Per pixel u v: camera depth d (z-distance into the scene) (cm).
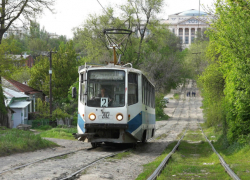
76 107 4806
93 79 1469
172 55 6269
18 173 831
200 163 1200
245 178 827
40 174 831
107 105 1439
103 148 1581
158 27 5275
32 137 1455
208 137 2811
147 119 1755
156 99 6047
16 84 4922
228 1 1294
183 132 3478
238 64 1282
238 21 1261
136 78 1513
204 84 2975
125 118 1429
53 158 1114
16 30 3125
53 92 5509
